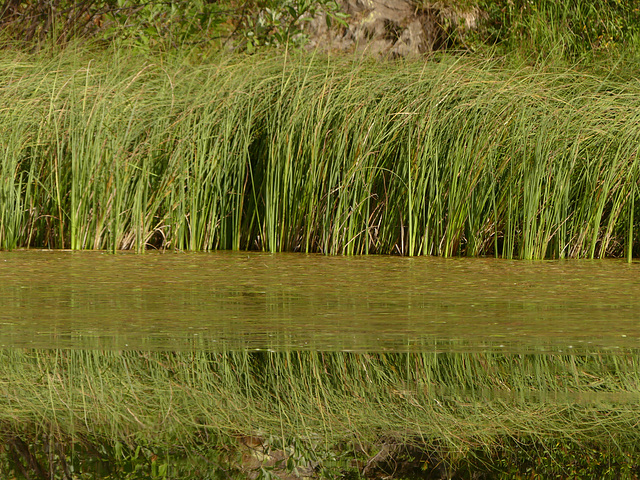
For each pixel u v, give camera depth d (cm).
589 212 1084
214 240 1132
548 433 385
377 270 905
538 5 1950
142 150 1091
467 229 1107
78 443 366
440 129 1092
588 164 1091
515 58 1470
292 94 1127
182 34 1600
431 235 1096
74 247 1072
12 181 1056
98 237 1078
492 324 611
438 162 1099
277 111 1120
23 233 1098
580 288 785
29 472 329
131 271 872
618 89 1180
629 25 1900
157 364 496
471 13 2002
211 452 357
